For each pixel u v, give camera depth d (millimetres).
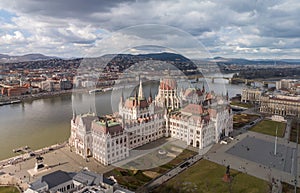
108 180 123312
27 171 157125
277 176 149500
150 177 144250
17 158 175750
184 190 131625
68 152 185250
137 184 136750
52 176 121250
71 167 159375
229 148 192500
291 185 139125
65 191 112750
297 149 193750
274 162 169125
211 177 145625
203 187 134625
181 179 142750
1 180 145750
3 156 181250
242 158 174500
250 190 132500
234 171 154125
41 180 118438
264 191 131750
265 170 157000
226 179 141875
